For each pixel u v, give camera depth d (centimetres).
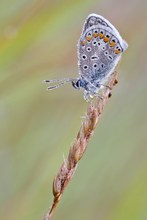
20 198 29
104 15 30
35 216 29
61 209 29
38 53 29
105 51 26
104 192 29
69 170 21
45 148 30
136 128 30
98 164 29
